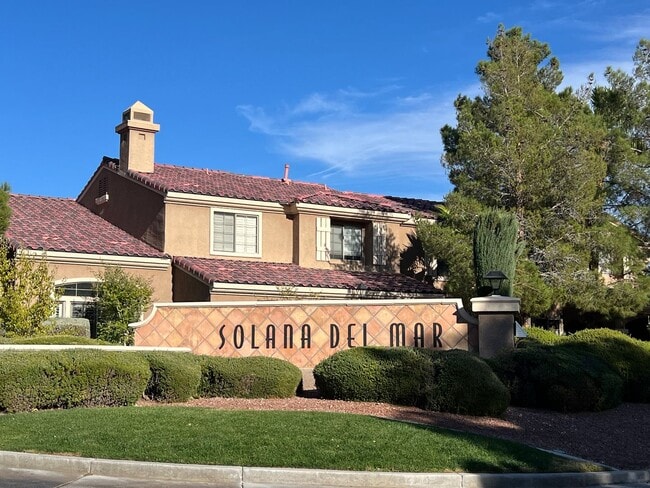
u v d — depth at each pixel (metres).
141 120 28.11
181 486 9.52
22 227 24.34
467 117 25.84
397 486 9.88
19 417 12.42
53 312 20.58
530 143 24.78
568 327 31.27
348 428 11.80
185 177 28.22
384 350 15.20
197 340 18.88
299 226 27.72
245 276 24.50
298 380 15.73
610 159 28.83
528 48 27.39
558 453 12.07
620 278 26.84
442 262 30.03
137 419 12.14
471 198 25.06
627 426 14.86
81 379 13.71
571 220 24.97
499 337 17.06
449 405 14.23
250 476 9.81
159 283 25.02
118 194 28.42
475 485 10.02
